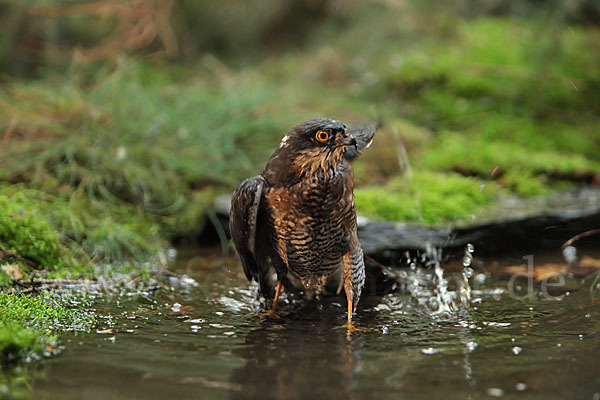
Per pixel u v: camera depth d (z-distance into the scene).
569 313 7.75
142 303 8.14
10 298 7.48
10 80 15.24
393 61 16.52
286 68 17.73
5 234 8.85
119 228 10.30
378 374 5.88
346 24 19.44
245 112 13.55
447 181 11.47
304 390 5.53
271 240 8.00
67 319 7.32
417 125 14.52
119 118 12.67
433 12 18.67
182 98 13.96
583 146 13.65
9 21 16.77
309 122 7.48
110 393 5.38
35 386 5.49
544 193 11.57
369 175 12.35
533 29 15.74
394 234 9.88
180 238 11.33
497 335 7.01
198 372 5.88
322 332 7.20
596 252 10.35
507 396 5.43
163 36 17.33
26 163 11.23
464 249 9.99
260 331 7.20
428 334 7.10
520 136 13.86
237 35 19.86
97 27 18.19
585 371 5.93
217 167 12.07
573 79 15.07
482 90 15.17
